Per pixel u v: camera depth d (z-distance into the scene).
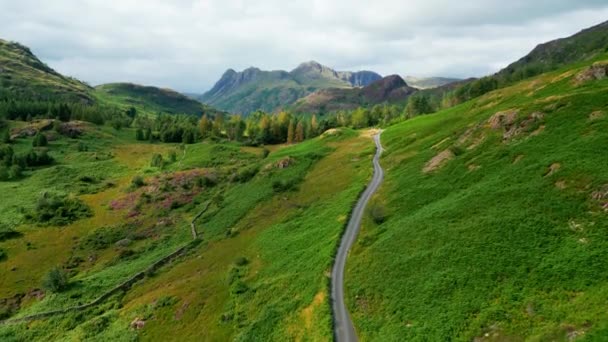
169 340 67.94
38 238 118.75
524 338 37.28
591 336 32.81
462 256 51.47
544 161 62.31
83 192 152.50
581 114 71.12
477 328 40.78
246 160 187.12
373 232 72.25
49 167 183.38
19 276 100.94
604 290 37.00
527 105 85.75
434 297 47.69
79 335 74.38
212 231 110.81
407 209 75.69
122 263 104.31
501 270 46.12
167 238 114.12
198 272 89.31
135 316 77.19
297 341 53.06
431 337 42.41
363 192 96.50
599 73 93.56
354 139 169.50
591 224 46.16
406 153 115.69
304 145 187.00
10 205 138.88
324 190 111.75
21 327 80.56
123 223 125.56
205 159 190.50
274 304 63.41
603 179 50.44
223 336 62.50
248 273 79.88
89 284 92.69
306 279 65.75
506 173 66.69
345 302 56.56
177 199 137.62
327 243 75.00
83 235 120.75
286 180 127.12
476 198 63.06
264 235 94.94
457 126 114.12
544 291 40.97
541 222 50.03
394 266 57.38
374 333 47.97
